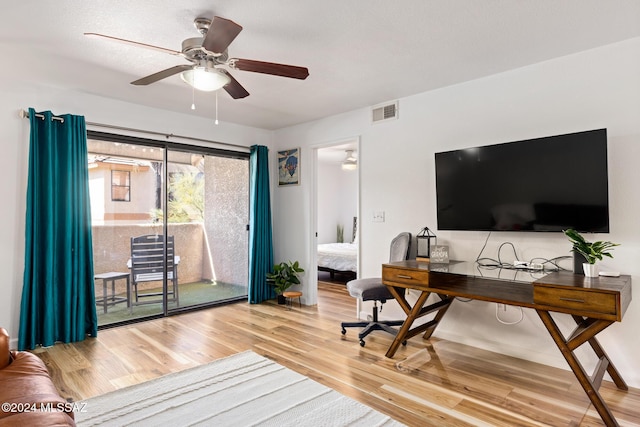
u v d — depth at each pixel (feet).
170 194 13.91
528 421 6.64
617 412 6.92
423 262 10.40
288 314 13.76
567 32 7.73
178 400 7.39
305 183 15.48
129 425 6.51
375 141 12.76
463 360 9.41
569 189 8.45
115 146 12.55
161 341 10.78
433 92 11.27
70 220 10.80
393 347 9.53
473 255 10.39
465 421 6.64
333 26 7.45
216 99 12.17
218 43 6.18
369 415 6.84
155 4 6.59
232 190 15.89
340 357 9.61
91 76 10.08
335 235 27.89
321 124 14.71
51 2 6.47
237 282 16.11
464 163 10.17
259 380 8.28
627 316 8.04
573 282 7.11
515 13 6.97
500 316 9.96
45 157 10.53
